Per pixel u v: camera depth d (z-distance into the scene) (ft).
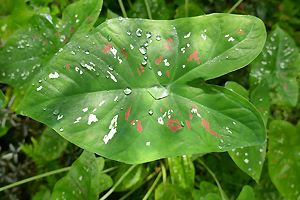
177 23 1.52
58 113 1.35
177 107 1.47
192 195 1.76
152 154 1.37
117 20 1.49
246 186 1.68
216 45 1.51
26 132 2.08
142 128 1.41
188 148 1.39
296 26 2.45
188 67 1.50
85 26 1.70
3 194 2.05
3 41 1.98
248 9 2.41
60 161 2.06
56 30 1.78
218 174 2.07
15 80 1.79
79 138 1.34
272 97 2.01
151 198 2.00
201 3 2.37
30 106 1.34
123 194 2.09
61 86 1.38
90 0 1.73
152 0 2.20
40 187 2.02
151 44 1.50
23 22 1.94
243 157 1.72
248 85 2.27
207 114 1.45
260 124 1.41
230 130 1.43
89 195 1.59
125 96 1.44
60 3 2.14
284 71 2.01
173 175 1.84
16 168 2.05
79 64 1.41
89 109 1.38
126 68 1.46
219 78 2.28
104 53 1.44
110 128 1.38
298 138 1.88
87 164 1.62
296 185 1.84
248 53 1.49
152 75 1.49
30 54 1.79
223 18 1.52
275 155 1.87
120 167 1.95
